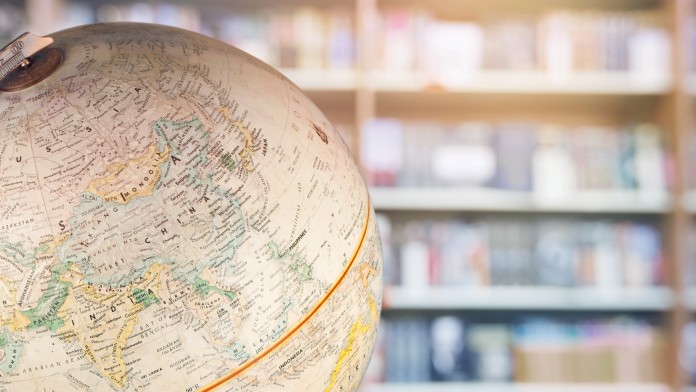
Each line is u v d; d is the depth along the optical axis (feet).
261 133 1.68
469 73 10.80
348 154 1.93
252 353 1.58
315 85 10.59
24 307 1.50
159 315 1.51
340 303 1.71
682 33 10.62
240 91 1.73
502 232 10.96
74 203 1.52
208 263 1.54
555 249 10.96
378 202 10.80
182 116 1.62
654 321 11.31
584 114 12.09
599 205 10.89
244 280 1.56
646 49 10.82
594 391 10.80
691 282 10.66
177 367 1.53
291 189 1.66
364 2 10.52
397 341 10.89
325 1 11.28
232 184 1.59
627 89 10.80
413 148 10.86
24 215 1.52
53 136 1.57
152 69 1.69
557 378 10.82
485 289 10.88
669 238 10.78
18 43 1.71
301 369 1.66
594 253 10.95
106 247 1.51
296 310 1.62
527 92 10.98
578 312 11.40
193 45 1.81
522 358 10.81
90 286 1.50
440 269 10.87
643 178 10.89
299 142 1.73
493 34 10.88
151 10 10.76
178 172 1.56
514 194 10.89
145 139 1.57
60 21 10.46
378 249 1.95
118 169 1.54
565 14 10.93
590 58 10.85
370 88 10.73
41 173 1.54
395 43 10.78
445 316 11.62
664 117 10.95
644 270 10.89
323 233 1.68
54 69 1.69
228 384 1.58
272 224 1.61
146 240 1.52
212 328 1.54
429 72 10.78
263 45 10.66
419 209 11.62
